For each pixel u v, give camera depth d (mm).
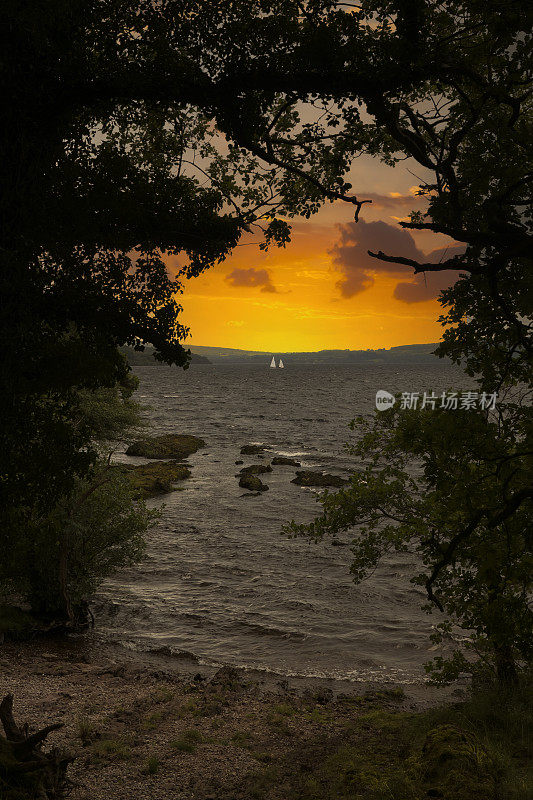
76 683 15508
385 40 6184
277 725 13477
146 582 24859
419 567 26688
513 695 12828
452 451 6988
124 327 7117
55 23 6059
